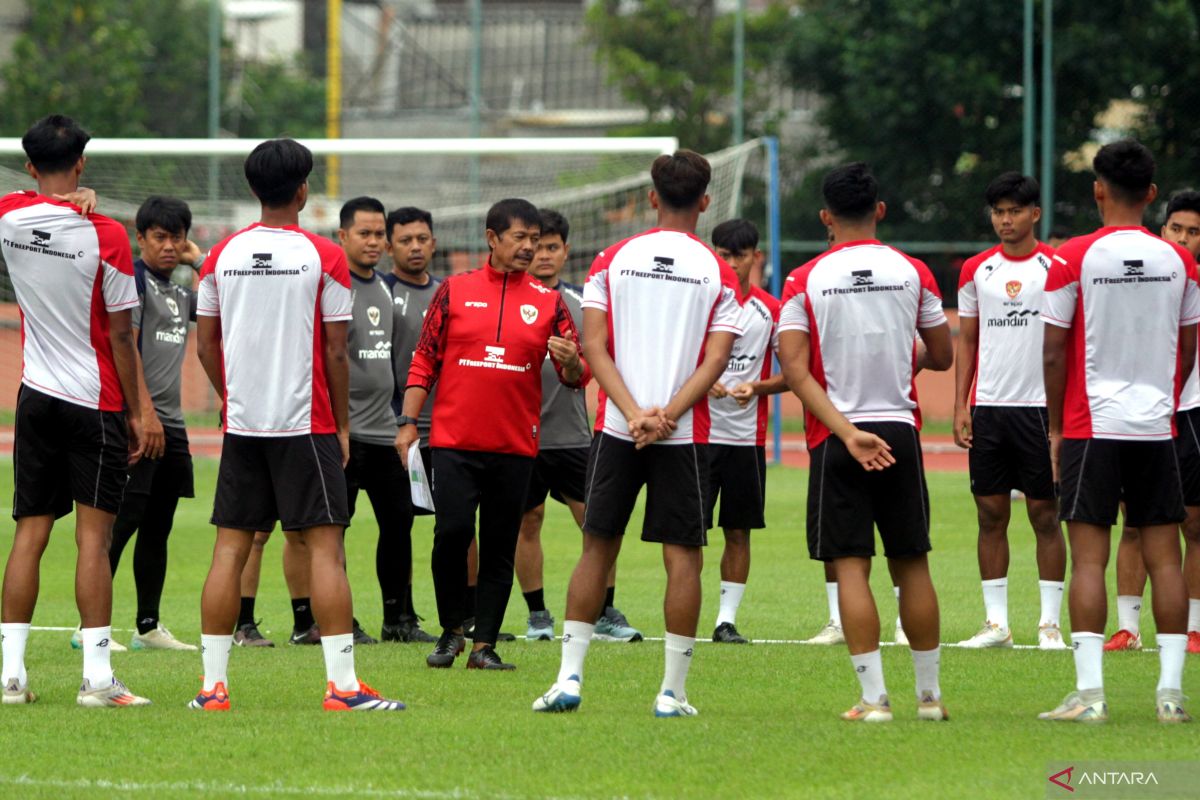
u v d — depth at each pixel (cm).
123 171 8956
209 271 2314
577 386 2677
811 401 2158
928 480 7262
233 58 13450
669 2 12362
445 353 2722
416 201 10325
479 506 2744
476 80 10438
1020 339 3033
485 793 1720
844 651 2933
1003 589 3028
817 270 2192
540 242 3247
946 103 10162
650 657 2855
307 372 2273
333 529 2305
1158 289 2208
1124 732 2072
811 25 10962
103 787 1761
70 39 13038
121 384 2383
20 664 2356
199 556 4719
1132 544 2962
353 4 15800
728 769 1834
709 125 12025
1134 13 10006
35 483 2355
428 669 2702
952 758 1898
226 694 2294
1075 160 10156
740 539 3145
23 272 2330
